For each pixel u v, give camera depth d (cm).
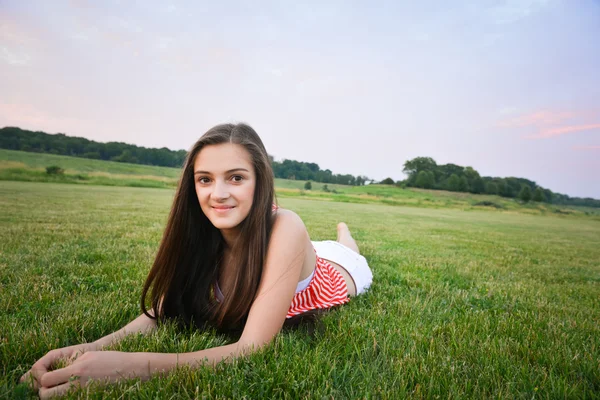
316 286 240
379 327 223
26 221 724
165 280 200
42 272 326
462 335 219
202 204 175
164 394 134
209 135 167
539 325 256
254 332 169
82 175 4972
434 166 10981
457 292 346
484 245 849
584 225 3241
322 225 1041
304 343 191
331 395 143
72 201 1453
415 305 282
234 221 171
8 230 582
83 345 164
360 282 321
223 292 208
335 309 258
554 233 1727
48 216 845
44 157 6431
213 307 212
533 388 158
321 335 211
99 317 211
